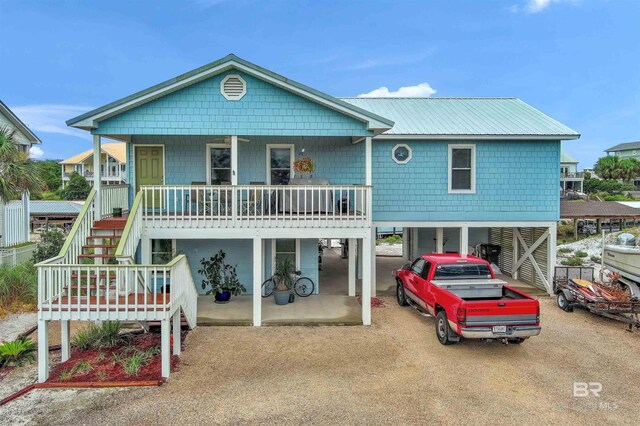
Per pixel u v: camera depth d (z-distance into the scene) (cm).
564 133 1239
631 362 764
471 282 902
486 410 587
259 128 1009
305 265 1256
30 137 1925
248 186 984
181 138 1220
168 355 688
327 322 976
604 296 1007
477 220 1280
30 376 707
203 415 573
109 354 785
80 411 585
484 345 845
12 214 1697
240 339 878
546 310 1116
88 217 945
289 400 616
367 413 579
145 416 570
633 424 552
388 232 2966
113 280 873
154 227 970
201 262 1233
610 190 5612
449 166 1267
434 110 1473
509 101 1600
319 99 994
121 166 5019
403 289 1120
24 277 1102
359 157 1255
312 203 988
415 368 731
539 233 1346
